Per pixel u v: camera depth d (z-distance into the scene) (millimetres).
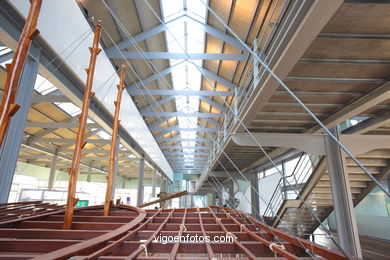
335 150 4066
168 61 6996
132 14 4836
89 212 2938
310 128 4719
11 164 2461
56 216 2391
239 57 5145
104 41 5090
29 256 1129
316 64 2684
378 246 5293
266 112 4102
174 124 12352
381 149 4332
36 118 6543
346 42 2348
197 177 21203
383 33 2238
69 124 5680
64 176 14844
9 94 1248
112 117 5090
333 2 1733
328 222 7539
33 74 2664
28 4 2350
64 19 2971
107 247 1290
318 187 5242
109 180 2926
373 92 3174
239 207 13977
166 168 15180
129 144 7312
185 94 6688
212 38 5805
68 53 3086
